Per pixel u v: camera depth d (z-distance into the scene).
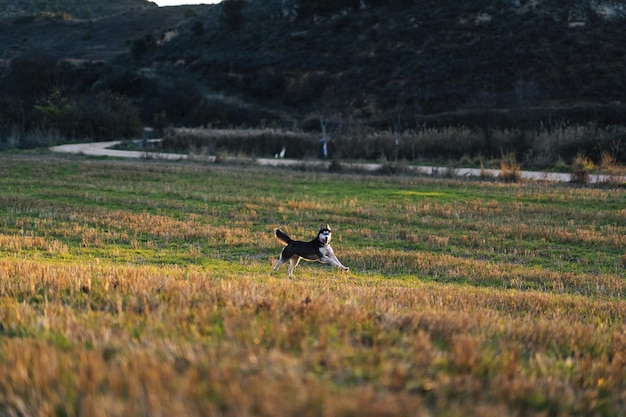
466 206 94.69
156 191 106.19
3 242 61.50
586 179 120.50
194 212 87.69
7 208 84.56
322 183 120.38
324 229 52.22
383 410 15.52
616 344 26.55
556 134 170.25
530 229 77.25
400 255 62.19
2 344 20.92
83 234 68.75
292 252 52.53
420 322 26.53
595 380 21.14
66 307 26.88
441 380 18.72
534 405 18.14
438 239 70.94
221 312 26.19
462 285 51.12
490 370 20.45
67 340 21.58
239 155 165.88
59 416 16.05
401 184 118.88
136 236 69.62
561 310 36.41
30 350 19.73
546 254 66.81
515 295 42.09
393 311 28.69
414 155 174.00
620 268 60.94
